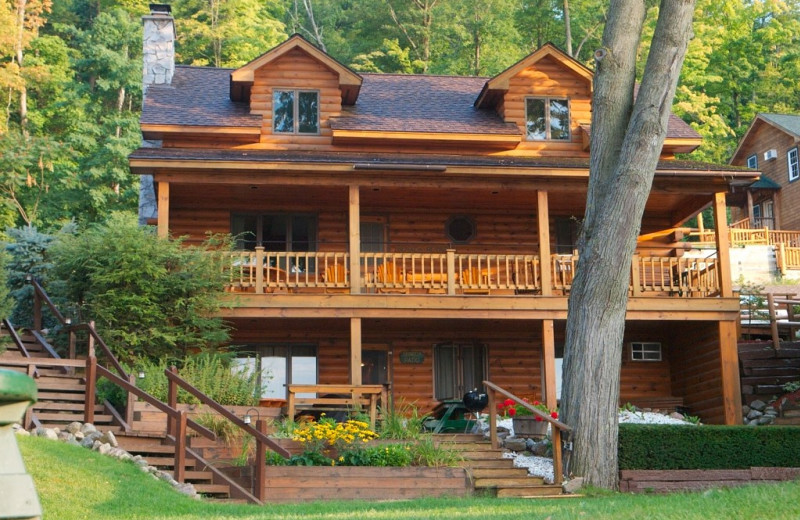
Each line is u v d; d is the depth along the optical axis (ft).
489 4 159.84
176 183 64.34
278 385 70.23
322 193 70.38
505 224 75.46
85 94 146.10
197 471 41.57
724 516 28.19
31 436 39.45
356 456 45.47
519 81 75.20
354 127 70.74
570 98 75.41
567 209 76.23
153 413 49.08
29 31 152.87
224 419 46.44
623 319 50.19
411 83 81.71
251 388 56.44
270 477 42.63
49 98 152.15
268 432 50.34
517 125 74.18
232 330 69.31
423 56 166.30
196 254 61.05
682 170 65.98
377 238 73.92
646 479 46.88
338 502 40.24
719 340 65.31
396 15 168.25
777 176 144.25
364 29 172.35
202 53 165.17
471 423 58.13
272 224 73.05
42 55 153.38
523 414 54.29
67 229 72.59
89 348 51.08
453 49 167.94
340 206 73.56
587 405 48.37
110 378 42.75
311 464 44.93
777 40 186.80
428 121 73.26
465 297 63.67
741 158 155.12
